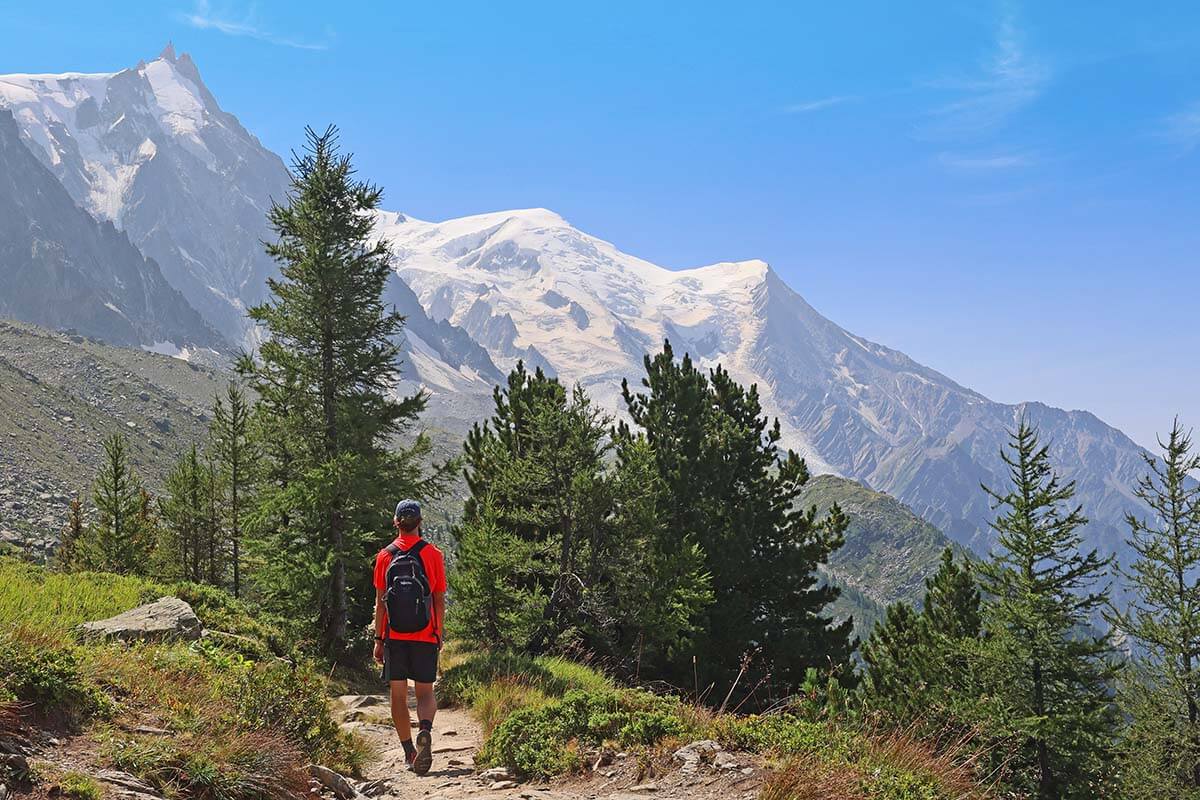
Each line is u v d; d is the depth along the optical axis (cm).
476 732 1475
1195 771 3706
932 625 3850
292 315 2861
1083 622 3166
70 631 1220
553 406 3073
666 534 3262
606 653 3053
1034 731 2842
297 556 2709
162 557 4519
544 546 3058
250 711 902
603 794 876
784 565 3391
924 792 809
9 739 648
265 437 2927
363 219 2936
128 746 691
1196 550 3878
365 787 918
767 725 965
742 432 3569
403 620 962
